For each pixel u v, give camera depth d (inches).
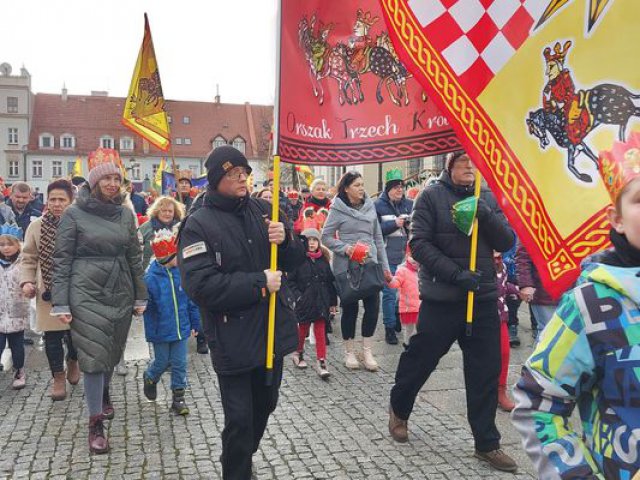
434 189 155.6
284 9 131.3
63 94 2883.9
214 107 2832.2
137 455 163.0
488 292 152.1
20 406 205.2
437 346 156.2
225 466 122.0
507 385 217.6
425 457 157.3
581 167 112.3
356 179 246.2
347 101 139.3
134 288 178.5
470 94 115.3
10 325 221.6
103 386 169.5
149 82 307.1
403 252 305.4
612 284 63.0
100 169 170.2
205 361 262.2
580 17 113.3
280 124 129.8
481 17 116.0
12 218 354.0
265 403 129.4
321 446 165.9
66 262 164.7
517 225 113.3
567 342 65.2
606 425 63.1
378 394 213.6
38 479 149.3
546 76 115.6
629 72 110.0
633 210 62.2
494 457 149.3
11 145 2765.7
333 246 237.9
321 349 235.1
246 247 124.3
